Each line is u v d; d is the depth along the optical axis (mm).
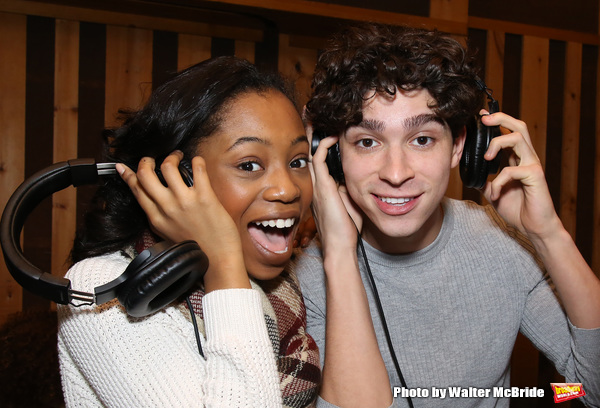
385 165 997
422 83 950
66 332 825
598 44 3031
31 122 2342
